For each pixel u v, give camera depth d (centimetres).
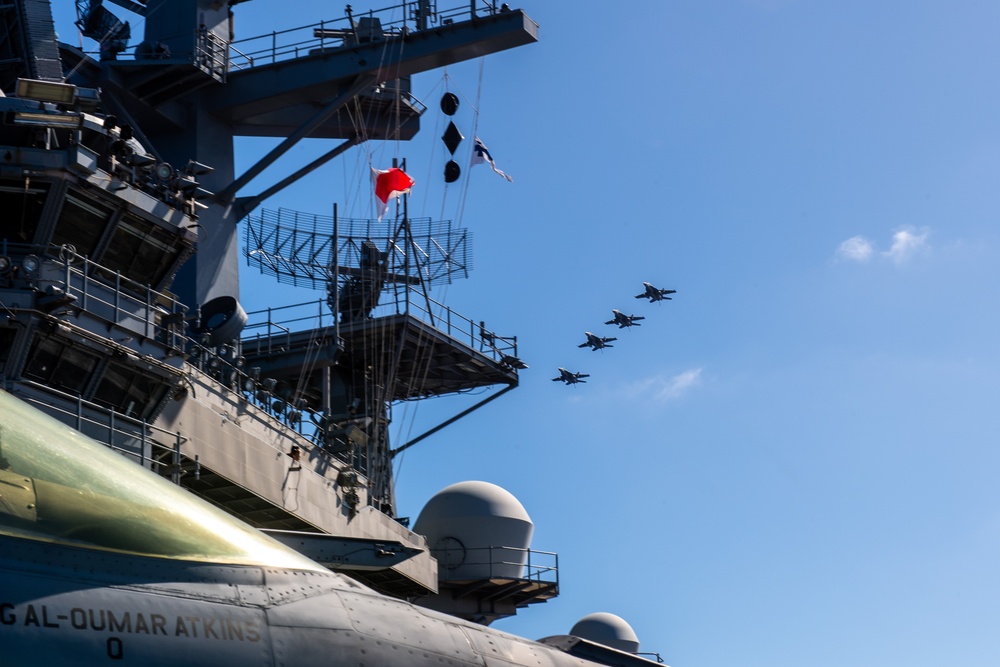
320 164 5188
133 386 3142
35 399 2842
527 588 5497
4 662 802
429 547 5412
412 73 4750
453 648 1068
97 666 842
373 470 5072
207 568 950
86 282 2970
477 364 5578
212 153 4934
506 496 5569
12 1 3669
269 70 4866
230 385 4016
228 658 910
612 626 5853
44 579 856
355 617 1013
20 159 2834
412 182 4869
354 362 5472
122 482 964
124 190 3047
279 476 4044
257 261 5134
